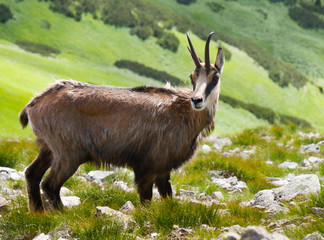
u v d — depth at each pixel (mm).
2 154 36219
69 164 25984
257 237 14883
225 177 36781
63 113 25797
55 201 25297
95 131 26188
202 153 47969
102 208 22094
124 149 26594
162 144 26219
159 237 19344
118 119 26172
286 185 27703
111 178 33531
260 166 40500
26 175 25953
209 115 26688
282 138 61812
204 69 26203
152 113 26250
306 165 42625
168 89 27500
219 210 22969
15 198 26812
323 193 22688
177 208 21672
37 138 26859
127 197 27047
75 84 26969
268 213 23219
